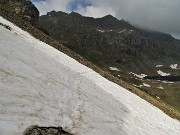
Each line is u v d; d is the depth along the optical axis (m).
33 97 15.19
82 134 14.38
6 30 31.47
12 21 45.09
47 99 16.30
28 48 29.48
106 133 16.62
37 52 30.77
